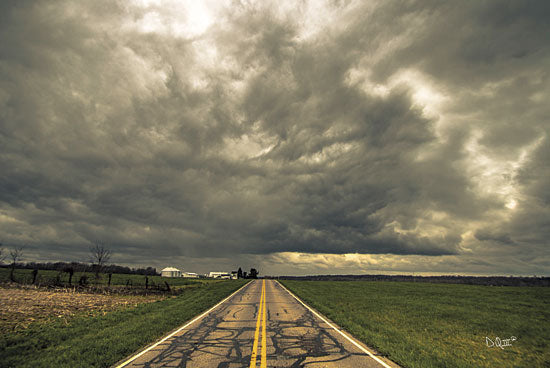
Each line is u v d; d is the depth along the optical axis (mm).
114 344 9602
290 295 30578
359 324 14133
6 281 35062
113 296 27625
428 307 22953
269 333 11742
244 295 30234
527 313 21094
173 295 31875
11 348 9258
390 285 59281
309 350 9305
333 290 40500
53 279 40312
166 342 10234
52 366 7652
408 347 9984
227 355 8711
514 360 9781
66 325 12922
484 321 17156
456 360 8992
